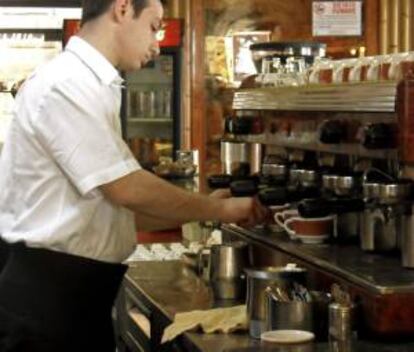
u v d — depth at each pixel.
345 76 2.88
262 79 3.54
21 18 6.13
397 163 2.56
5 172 2.56
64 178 2.46
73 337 2.51
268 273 2.50
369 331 2.28
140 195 2.46
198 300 2.94
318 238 2.79
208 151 6.43
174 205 2.53
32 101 2.46
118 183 2.43
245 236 3.11
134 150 6.25
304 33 6.56
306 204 2.73
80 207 2.46
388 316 2.24
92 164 2.40
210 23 6.41
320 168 3.05
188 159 5.14
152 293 3.07
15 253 2.52
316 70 3.12
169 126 6.35
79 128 2.39
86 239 2.49
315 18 6.56
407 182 2.38
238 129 3.52
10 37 6.16
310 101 2.82
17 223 2.52
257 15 6.47
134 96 6.26
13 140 2.53
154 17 2.54
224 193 3.03
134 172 2.45
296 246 2.75
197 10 6.38
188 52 6.38
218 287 2.95
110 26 2.48
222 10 6.42
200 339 2.48
